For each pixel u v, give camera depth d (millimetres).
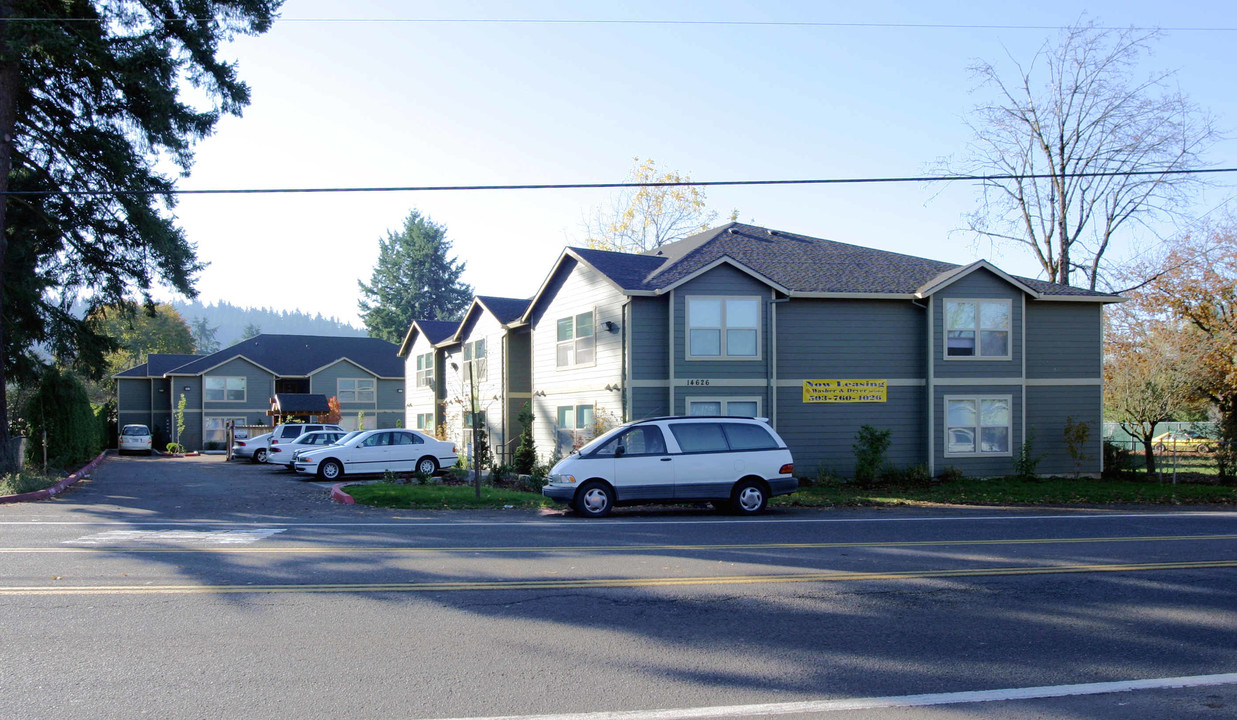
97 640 6895
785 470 16922
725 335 23875
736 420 17125
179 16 22641
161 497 20031
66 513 16094
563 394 27828
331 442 32094
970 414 25094
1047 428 26047
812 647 6926
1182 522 15406
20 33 20250
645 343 23844
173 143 23391
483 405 34844
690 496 16469
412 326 45812
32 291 24578
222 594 8547
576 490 16078
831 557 10969
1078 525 14766
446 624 7488
